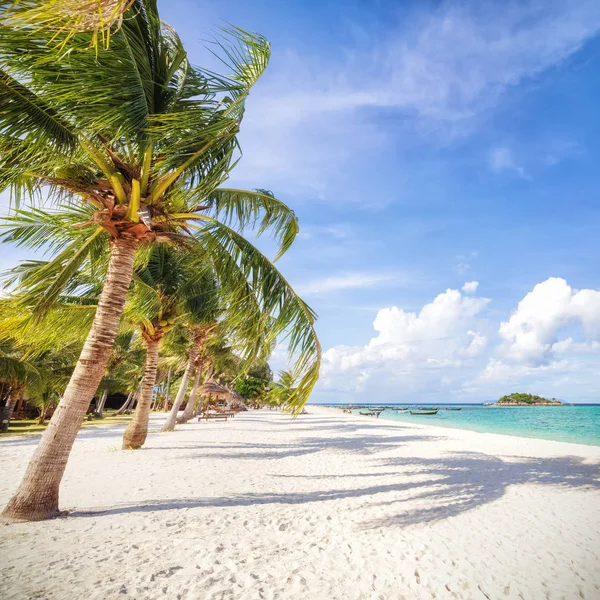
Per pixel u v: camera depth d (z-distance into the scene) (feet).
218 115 15.43
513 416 203.51
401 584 10.73
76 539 12.62
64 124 14.58
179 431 58.80
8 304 18.67
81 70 12.92
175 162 16.65
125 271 17.52
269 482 24.04
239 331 21.45
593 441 69.36
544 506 19.51
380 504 19.29
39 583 9.45
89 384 16.33
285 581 10.58
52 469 15.37
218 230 21.24
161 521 15.06
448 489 22.97
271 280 21.22
